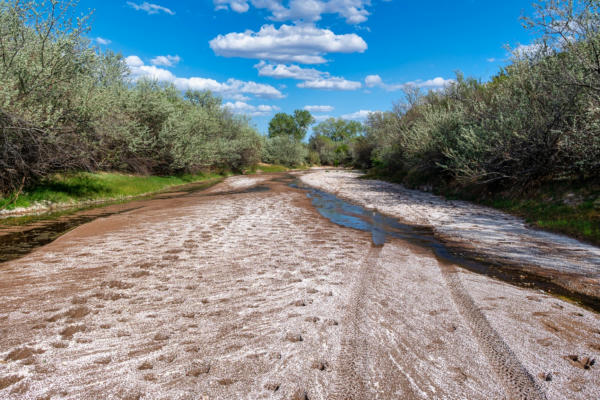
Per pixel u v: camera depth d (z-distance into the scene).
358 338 3.66
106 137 16.80
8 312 4.31
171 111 24.41
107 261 6.47
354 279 5.53
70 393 2.79
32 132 12.11
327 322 4.03
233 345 3.52
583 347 3.54
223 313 4.27
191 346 3.51
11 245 7.79
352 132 114.69
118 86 21.17
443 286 5.29
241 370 3.09
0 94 10.78
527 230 9.18
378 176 33.75
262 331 3.81
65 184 15.76
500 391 2.83
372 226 10.25
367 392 2.80
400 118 31.06
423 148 20.23
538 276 5.84
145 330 3.85
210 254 6.95
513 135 12.69
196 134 28.53
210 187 24.16
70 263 6.35
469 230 9.39
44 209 13.28
